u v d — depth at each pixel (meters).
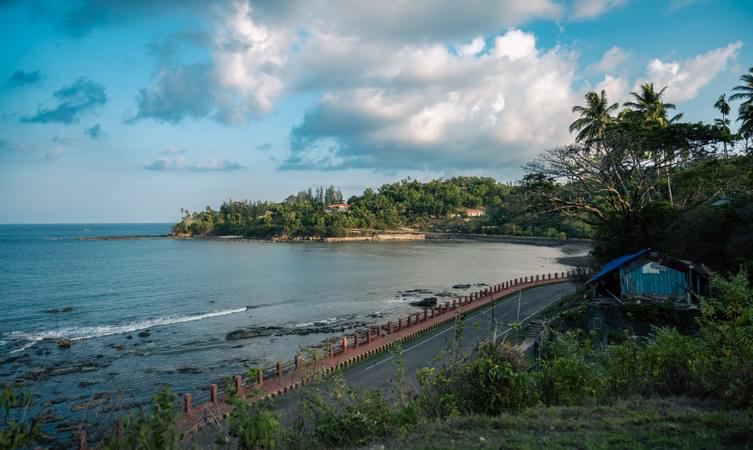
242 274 66.44
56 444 14.07
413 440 6.38
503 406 7.71
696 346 8.50
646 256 21.39
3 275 65.44
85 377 23.14
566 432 6.29
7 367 24.91
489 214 163.88
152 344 29.70
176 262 84.81
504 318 30.00
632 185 32.56
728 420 6.11
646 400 7.65
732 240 22.86
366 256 94.56
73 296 48.44
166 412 5.48
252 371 7.01
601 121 37.78
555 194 33.47
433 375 8.93
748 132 32.62
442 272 67.38
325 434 6.72
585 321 21.61
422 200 194.25
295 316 38.50
